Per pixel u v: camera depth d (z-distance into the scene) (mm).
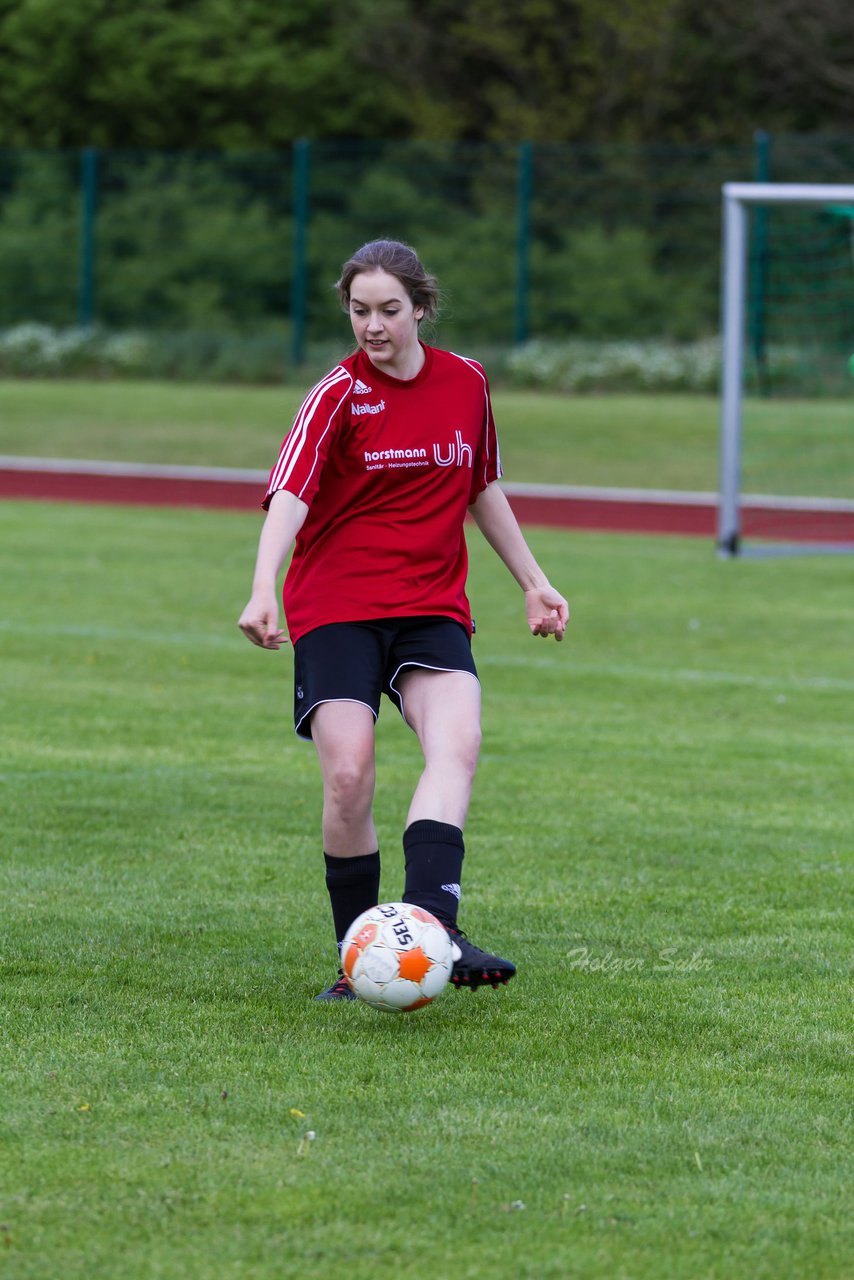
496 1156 12453
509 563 16406
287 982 16625
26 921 18547
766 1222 11484
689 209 113688
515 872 21188
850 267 92688
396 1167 12211
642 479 78438
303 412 15031
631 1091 13875
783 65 126000
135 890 19984
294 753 28328
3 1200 11539
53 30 129125
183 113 133250
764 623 43906
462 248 112500
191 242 117125
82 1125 12867
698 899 20125
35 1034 14930
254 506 72750
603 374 100188
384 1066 14305
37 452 86125
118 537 59562
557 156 120312
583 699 33875
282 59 130625
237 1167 12148
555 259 111438
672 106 128875
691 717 32281
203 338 111062
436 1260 10844
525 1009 15930
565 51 129375
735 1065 14570
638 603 46812
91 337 110250
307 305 111562
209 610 44062
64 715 30953
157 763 27312
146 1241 11008
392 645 15531
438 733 15141
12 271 117438
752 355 93562
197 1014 15555
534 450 84125
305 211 104938
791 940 18469
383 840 22797
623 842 22906
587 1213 11539
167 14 131375
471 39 130500
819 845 22984
